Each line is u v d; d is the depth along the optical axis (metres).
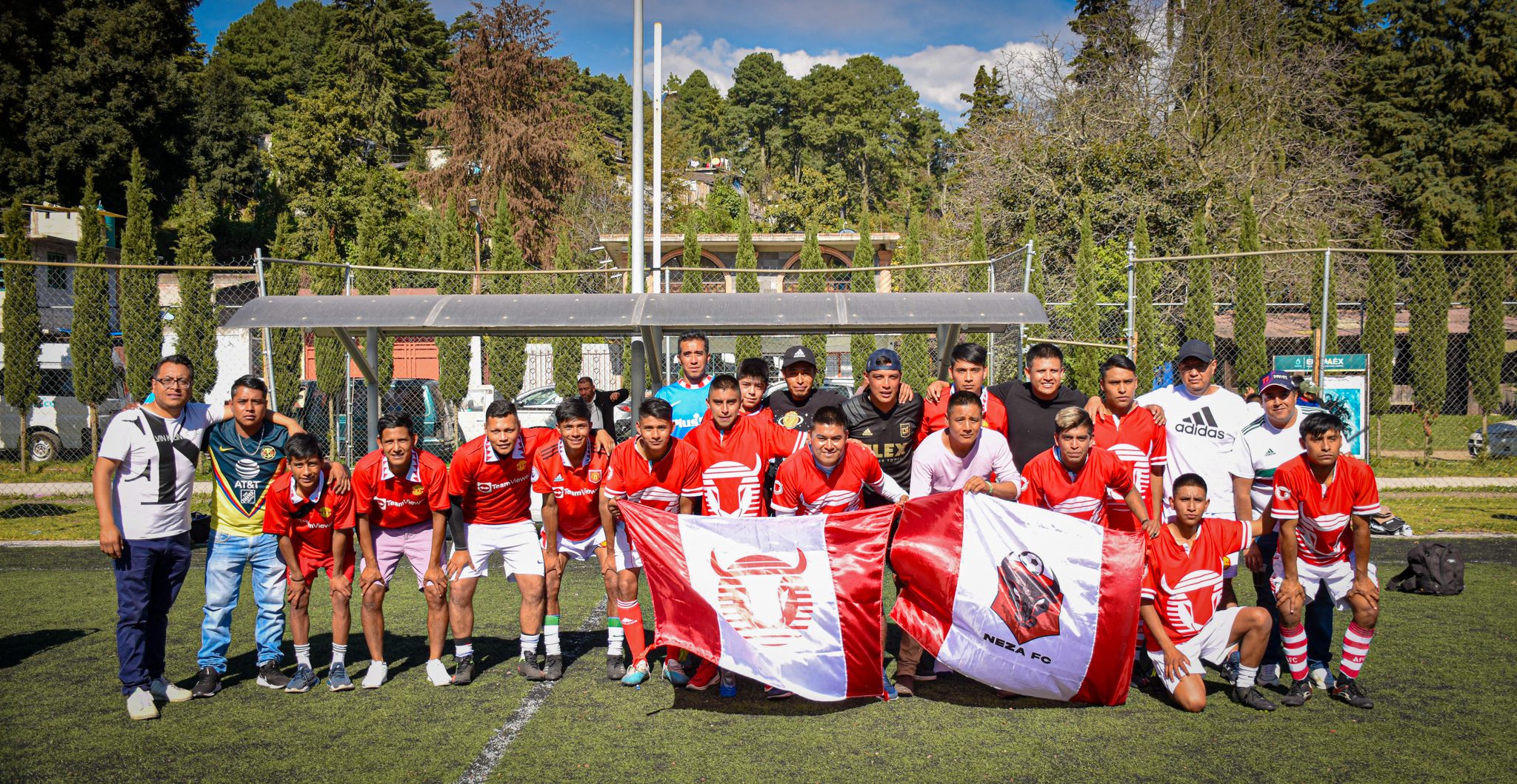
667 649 5.29
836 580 4.73
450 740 4.32
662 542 4.79
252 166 48.59
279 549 5.07
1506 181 30.16
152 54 36.84
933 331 8.10
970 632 4.76
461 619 5.18
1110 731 4.41
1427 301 16.50
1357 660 4.69
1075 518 4.75
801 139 79.69
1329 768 3.93
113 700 4.90
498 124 37.69
